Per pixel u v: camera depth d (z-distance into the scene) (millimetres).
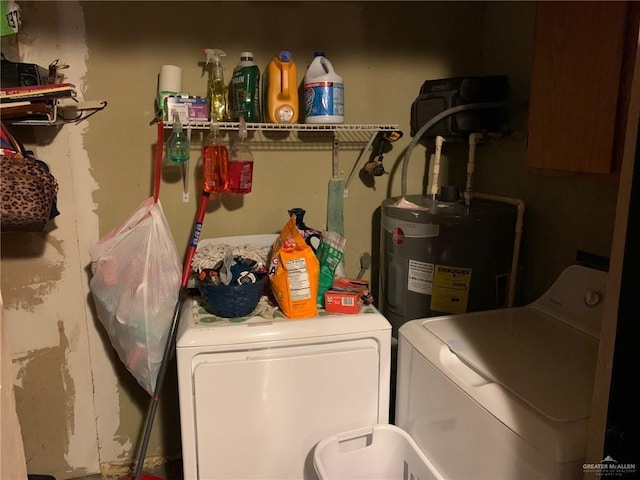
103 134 1800
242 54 1793
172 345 1722
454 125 1924
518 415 1080
